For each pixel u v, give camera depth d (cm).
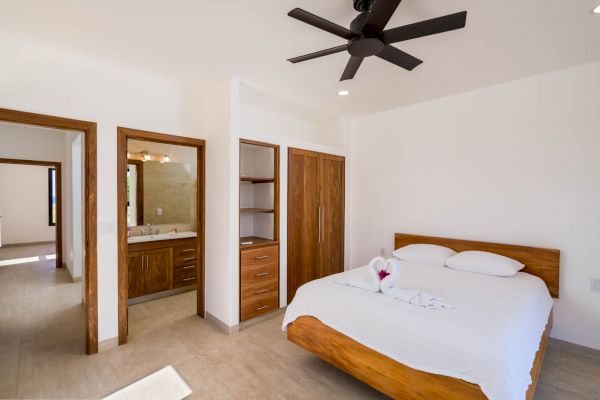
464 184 328
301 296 237
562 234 271
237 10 181
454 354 155
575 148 263
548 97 275
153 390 203
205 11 182
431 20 146
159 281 381
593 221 256
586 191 259
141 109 275
